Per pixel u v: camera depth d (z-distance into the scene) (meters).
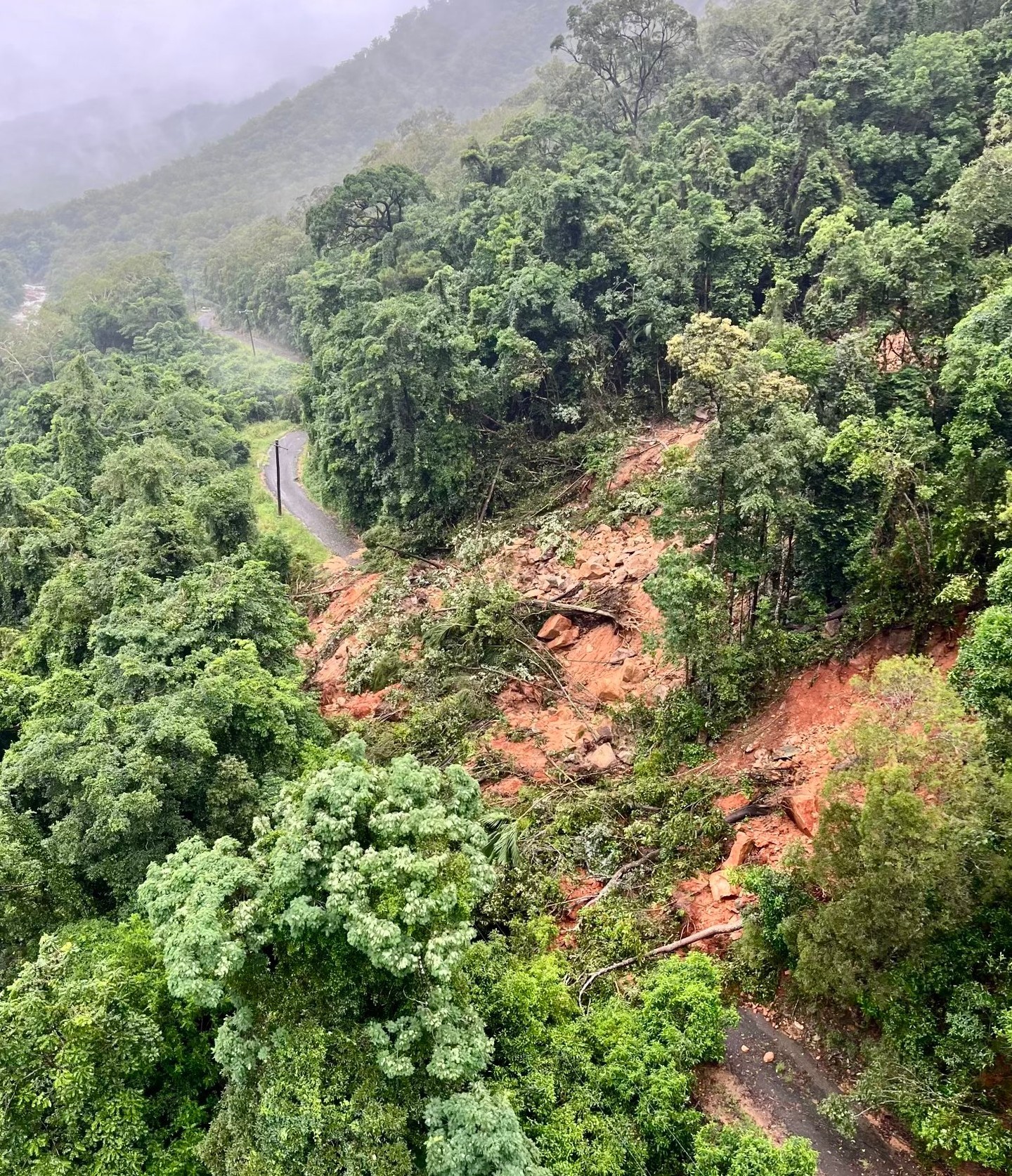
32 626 32.00
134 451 42.16
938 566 21.12
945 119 49.78
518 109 123.88
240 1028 14.27
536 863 21.64
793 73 63.59
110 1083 14.65
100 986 14.85
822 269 39.75
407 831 14.75
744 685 24.56
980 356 22.61
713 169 51.34
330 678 37.19
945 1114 12.98
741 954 17.53
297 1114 12.98
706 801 21.84
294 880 14.04
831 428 25.34
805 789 20.34
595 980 17.75
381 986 14.23
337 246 75.94
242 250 134.25
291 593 45.84
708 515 23.88
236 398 86.88
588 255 48.22
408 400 46.50
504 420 48.69
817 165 46.22
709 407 23.75
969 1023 13.25
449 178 99.88
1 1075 13.88
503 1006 15.73
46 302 161.62
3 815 19.78
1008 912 13.70
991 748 14.82
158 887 15.08
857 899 14.11
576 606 33.41
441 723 29.59
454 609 35.22
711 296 43.53
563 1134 13.78
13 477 46.31
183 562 34.12
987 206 29.22
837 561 24.72
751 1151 12.93
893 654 22.12
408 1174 12.30
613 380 46.84
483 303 49.62
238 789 20.66
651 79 83.06
